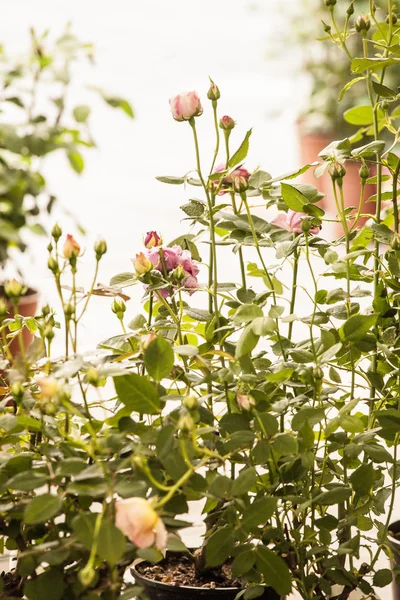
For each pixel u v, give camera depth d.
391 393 1.62
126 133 8.58
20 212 1.86
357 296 1.40
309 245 1.53
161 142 8.15
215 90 1.47
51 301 4.23
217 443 1.34
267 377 1.37
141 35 10.87
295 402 1.36
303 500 1.32
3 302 1.29
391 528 1.73
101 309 4.32
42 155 1.59
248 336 1.29
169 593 1.50
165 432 1.13
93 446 1.14
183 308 1.55
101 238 1.31
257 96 8.97
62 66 1.63
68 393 1.12
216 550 1.22
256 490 1.47
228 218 1.54
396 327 1.61
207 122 8.37
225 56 10.53
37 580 1.15
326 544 1.39
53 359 1.32
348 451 1.35
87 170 7.31
